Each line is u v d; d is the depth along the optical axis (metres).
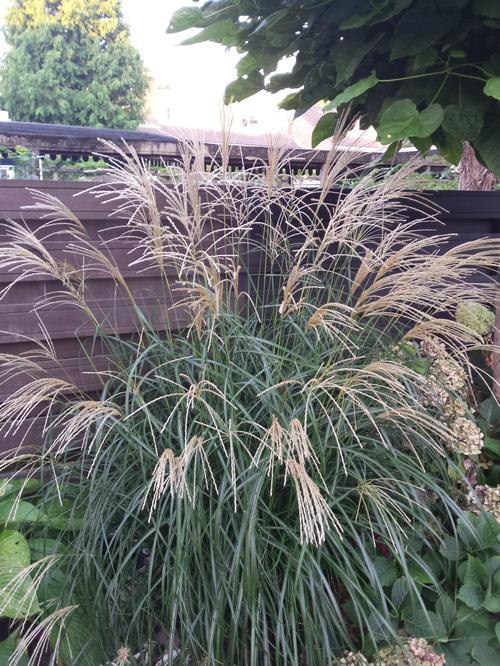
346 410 1.82
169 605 1.60
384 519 1.61
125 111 16.23
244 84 2.37
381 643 1.64
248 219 2.51
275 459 1.68
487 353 2.45
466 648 1.64
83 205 2.22
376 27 2.00
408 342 2.09
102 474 1.85
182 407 1.91
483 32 1.99
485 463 2.18
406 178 2.09
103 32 15.78
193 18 1.98
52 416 2.24
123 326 2.35
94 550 1.67
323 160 3.14
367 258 1.87
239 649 1.61
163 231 2.00
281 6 1.94
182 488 1.49
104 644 1.70
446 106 1.97
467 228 3.07
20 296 2.19
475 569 1.72
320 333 2.10
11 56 15.73
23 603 1.62
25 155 3.04
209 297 1.71
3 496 2.00
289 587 1.58
